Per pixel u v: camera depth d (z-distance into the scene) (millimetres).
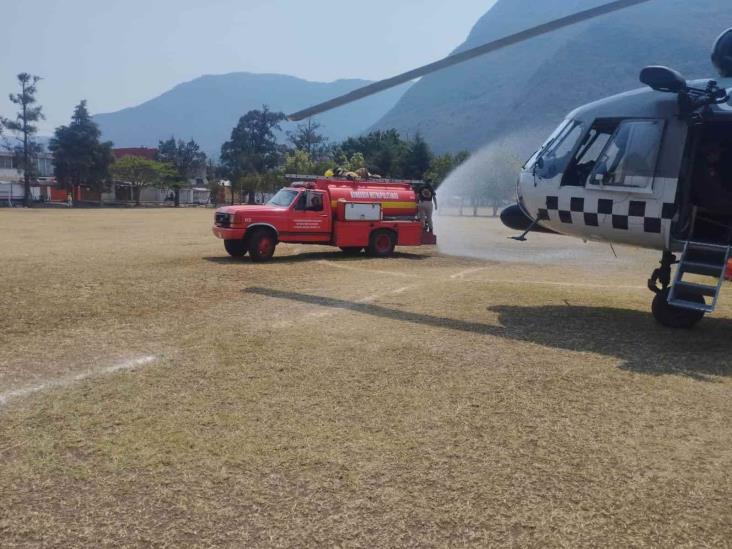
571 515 3391
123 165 84625
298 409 4883
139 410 4797
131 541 3084
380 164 71688
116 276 11828
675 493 3662
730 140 8023
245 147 112438
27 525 3207
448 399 5176
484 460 4039
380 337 7250
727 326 8523
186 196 97875
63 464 3881
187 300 9492
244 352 6496
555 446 4285
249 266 13695
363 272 13180
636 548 3096
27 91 77125
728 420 4859
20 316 8125
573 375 5941
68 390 5238
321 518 3320
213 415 4719
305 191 15289
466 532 3207
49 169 101688
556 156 8820
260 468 3871
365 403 5039
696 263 7379
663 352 6941
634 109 8133
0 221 34750
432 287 11141
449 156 68188
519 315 8766
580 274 13875
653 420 4820
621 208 8062
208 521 3275
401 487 3664
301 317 8328
